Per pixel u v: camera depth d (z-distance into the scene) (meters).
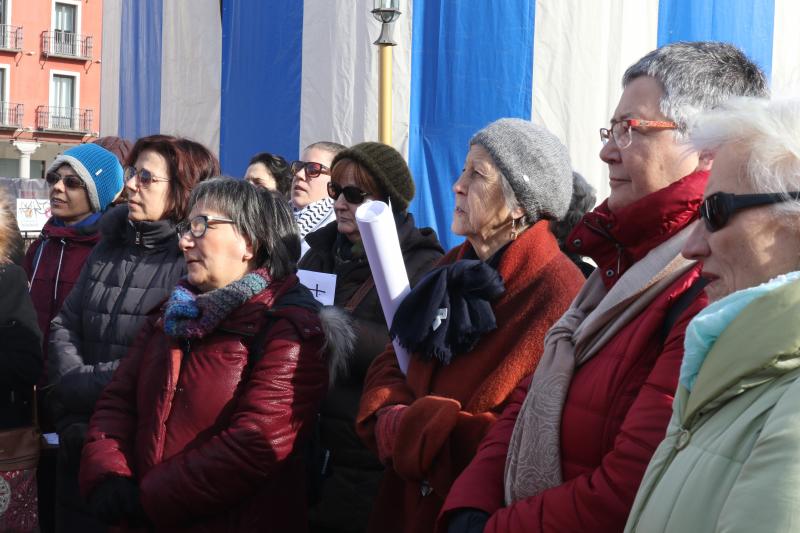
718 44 1.73
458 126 5.04
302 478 2.40
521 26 4.95
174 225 3.08
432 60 5.11
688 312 1.50
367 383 2.32
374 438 2.15
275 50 5.63
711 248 1.23
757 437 1.05
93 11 37.47
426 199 5.11
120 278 3.02
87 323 3.03
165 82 6.52
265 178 4.68
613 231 1.72
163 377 2.30
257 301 2.34
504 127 2.17
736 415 1.10
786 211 1.14
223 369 2.26
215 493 2.16
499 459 1.75
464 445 1.96
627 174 1.71
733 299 1.16
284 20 5.59
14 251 3.24
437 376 2.11
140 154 3.09
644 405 1.46
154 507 2.17
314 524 2.76
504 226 2.17
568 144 4.91
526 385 1.85
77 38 37.00
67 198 3.75
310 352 2.30
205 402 2.24
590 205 2.90
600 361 1.62
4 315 2.86
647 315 1.58
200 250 2.37
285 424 2.22
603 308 1.65
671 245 1.62
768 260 1.17
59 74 36.78
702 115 1.29
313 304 2.42
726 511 1.01
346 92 5.36
